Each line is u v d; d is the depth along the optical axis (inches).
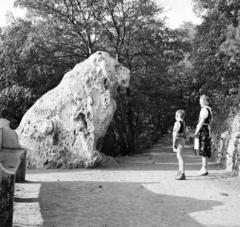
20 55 783.7
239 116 479.5
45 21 858.8
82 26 842.2
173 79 1139.9
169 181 352.5
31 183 314.0
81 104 441.1
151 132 1153.4
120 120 713.0
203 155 391.9
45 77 834.2
